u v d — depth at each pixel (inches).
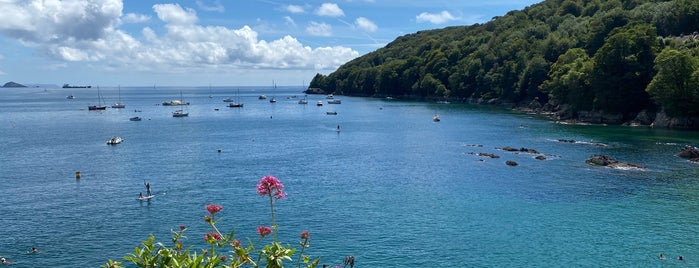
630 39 5753.0
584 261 1729.8
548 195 2576.3
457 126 5949.8
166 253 569.6
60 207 2445.9
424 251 1829.5
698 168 3174.2
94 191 2778.1
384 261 1739.7
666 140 4397.1
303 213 2295.8
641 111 5669.3
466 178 3006.9
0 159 3924.7
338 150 4232.3
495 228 2071.9
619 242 1899.6
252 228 2100.1
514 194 2603.3
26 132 5964.6
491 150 4060.0
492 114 7445.9
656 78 5201.8
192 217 2260.1
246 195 2637.8
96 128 6373.0
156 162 3713.1
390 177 3068.4
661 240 1911.9
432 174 3144.7
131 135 5526.6
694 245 1857.8
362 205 2420.0
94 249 1877.5
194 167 3489.2
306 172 3262.8
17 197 2655.0
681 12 7017.7
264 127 6328.7
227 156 3966.5
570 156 3688.5
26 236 2021.4
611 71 5812.0
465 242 1916.8
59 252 1849.2
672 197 2501.2
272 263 564.7
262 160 3754.9
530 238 1955.0
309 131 5782.5
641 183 2800.2
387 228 2078.0
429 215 2252.7
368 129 5871.1
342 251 1830.7
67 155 4109.3
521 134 5049.2
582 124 5861.2
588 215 2229.3
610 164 3289.9
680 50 5570.9
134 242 1950.1
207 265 575.8
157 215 2297.0
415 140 4793.3
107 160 3833.7
